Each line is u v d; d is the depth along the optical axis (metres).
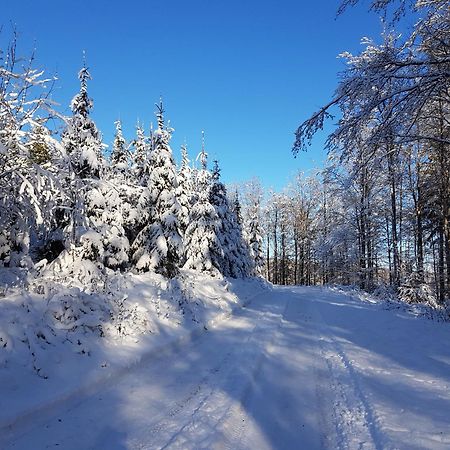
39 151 8.21
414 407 5.18
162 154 18.02
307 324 13.13
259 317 14.63
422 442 4.14
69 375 5.90
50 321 7.03
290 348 9.39
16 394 4.93
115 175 19.25
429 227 22.22
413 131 9.43
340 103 7.78
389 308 15.99
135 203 17.64
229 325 12.70
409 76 6.98
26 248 8.22
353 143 7.99
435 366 7.05
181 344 9.47
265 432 4.79
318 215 39.62
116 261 14.40
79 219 9.36
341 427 4.86
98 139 14.02
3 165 6.75
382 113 7.51
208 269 23.64
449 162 15.87
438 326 11.05
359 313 15.09
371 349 8.85
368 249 26.22
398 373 6.81
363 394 5.81
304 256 56.41
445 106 10.02
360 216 25.89
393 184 19.81
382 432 4.46
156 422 4.91
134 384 6.38
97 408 5.30
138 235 17.58
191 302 13.24
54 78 7.03
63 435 4.46
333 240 28.33
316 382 6.77
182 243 17.81
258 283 33.16
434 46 7.77
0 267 7.89
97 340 7.45
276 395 6.11
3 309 6.41
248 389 6.29
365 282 27.12
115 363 6.86
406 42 7.70
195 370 7.36
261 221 60.34
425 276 19.91
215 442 4.36
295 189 54.84
